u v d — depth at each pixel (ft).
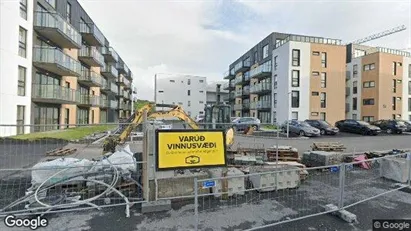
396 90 120.98
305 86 105.40
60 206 15.35
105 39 125.90
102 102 118.73
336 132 76.23
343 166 16.44
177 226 14.21
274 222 14.90
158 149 16.70
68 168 18.11
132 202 16.06
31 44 57.82
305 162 30.48
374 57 121.29
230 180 18.94
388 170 24.67
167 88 236.22
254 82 141.28
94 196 17.49
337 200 18.58
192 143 17.51
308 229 14.12
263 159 30.45
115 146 26.71
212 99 249.96
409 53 137.80
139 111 28.17
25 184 20.66
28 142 39.93
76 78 88.07
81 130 49.11
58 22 62.08
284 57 107.55
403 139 67.15
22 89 55.11
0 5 47.60
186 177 18.19
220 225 14.44
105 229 13.75
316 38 112.47
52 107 70.33
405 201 18.62
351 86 134.62
